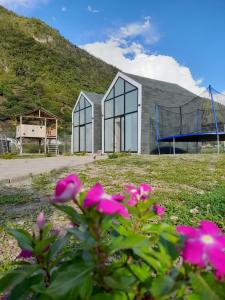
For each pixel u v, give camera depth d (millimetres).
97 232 1015
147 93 18734
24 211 4145
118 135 20422
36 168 9555
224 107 18172
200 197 4551
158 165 9859
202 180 6668
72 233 1088
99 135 23234
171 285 903
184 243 952
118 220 1285
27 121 26328
